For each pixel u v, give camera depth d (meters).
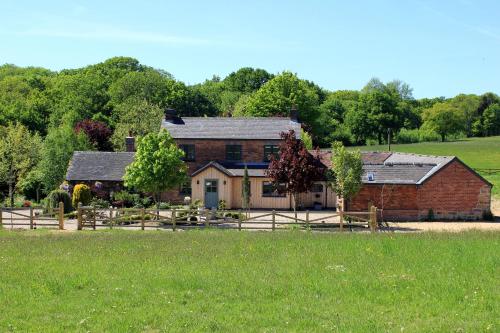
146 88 114.44
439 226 43.97
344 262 25.00
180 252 27.59
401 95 193.62
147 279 21.80
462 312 17.61
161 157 46.56
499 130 162.88
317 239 32.16
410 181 48.88
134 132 84.50
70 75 143.62
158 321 16.81
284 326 16.44
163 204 53.97
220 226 41.91
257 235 34.66
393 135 139.50
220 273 22.80
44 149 65.31
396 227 43.16
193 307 18.30
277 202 56.00
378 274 22.59
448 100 184.50
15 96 122.50
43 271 23.19
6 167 62.94
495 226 44.12
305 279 21.81
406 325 16.41
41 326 16.42
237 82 152.75
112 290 20.23
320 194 56.59
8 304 18.62
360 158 45.12
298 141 47.56
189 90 120.88
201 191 56.16
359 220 43.69
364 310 17.91
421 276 22.16
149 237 33.81
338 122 143.12
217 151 58.19
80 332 15.90
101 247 29.33
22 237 34.03
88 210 40.44
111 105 110.12
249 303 18.72
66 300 19.12
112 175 57.59
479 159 98.06
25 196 66.50
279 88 98.25
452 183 48.94
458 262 24.62
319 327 16.20
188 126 59.81
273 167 46.84
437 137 149.12
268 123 60.28
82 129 80.44
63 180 63.50
